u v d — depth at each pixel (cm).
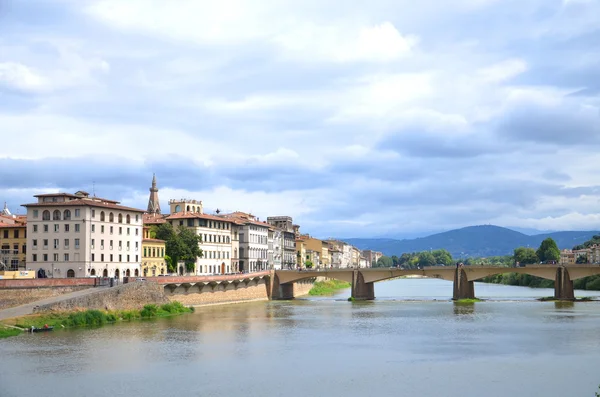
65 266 18112
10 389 8112
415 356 10300
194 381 8556
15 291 13512
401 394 7969
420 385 8400
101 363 9562
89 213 18162
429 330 13312
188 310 17100
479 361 9894
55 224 18250
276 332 12925
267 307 19162
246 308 18675
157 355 10212
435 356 10294
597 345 11325
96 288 14812
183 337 12038
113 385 8312
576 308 18262
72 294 14212
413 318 15700
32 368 9188
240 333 12706
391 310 18012
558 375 8969
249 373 9019
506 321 14912
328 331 13112
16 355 10056
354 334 12688
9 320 12494
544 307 18662
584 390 8181
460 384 8450
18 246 19500
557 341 11781
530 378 8794
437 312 17300
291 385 8375
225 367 9381
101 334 12219
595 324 14238
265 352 10581
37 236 18412
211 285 19662
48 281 14175
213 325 13950
